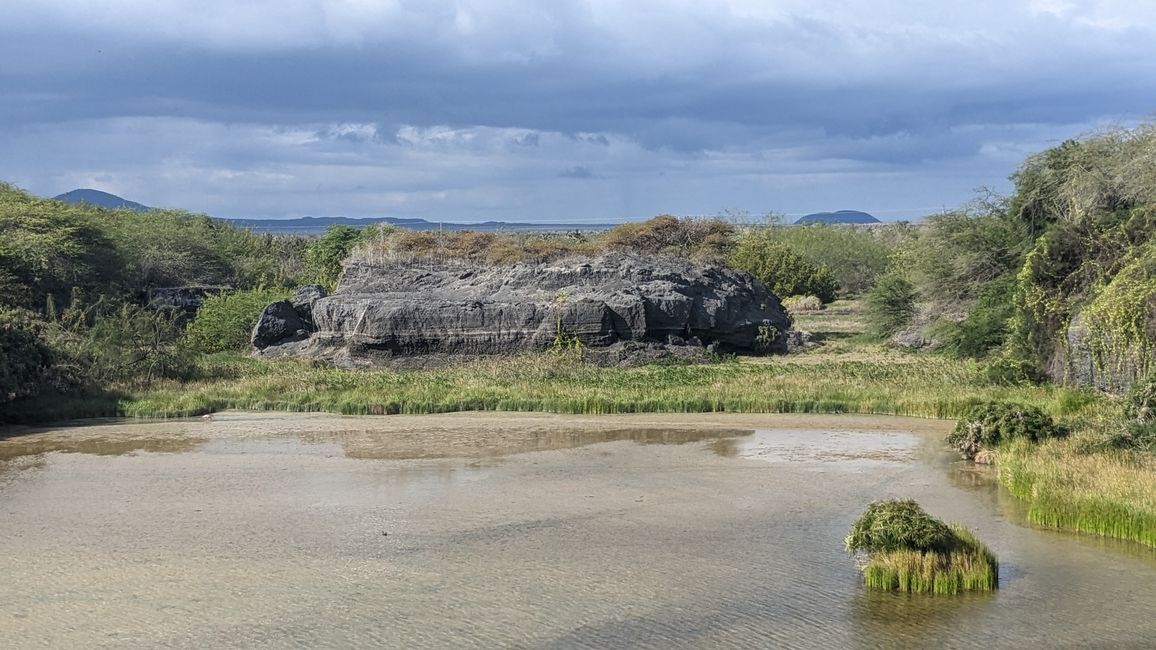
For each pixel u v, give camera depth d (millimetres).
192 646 12156
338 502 19531
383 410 32062
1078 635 12438
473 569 15094
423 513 18594
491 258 60094
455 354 44469
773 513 18500
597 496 19984
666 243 74375
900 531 14664
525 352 43875
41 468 23156
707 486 20875
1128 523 16516
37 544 16469
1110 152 37969
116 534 17078
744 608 13406
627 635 12484
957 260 44188
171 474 22391
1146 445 21250
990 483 21016
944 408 30266
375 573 14891
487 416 31172
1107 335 29656
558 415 31281
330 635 12484
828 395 32281
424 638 12383
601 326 44094
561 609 13367
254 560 15562
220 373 38719
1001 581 14406
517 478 21797
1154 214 32344
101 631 12609
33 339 33938
